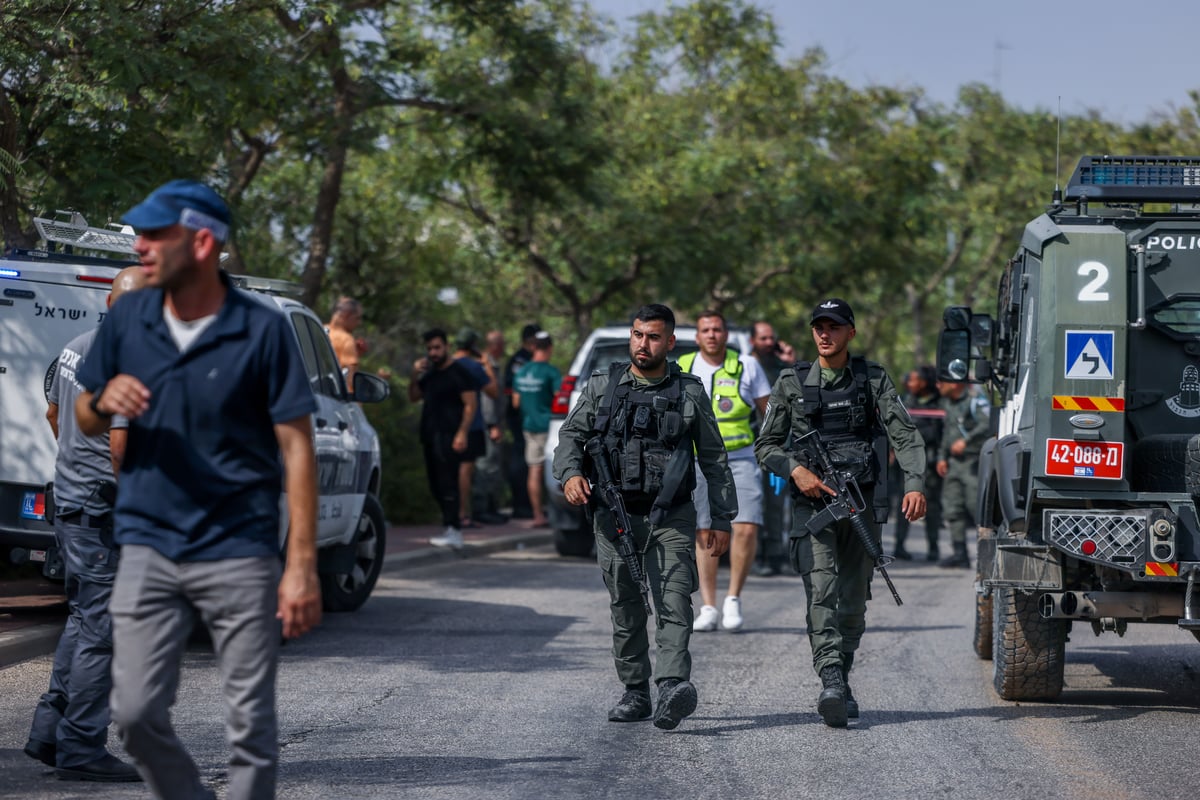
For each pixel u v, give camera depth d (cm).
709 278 3466
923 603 1584
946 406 2028
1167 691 1052
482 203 3491
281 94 1576
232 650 510
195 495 507
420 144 3030
